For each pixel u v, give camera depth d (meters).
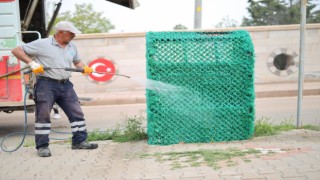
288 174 4.97
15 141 8.73
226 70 6.82
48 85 6.43
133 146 6.84
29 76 8.80
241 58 6.83
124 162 5.90
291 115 11.09
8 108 9.03
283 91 15.50
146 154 6.21
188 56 6.75
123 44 17.28
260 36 17.48
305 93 15.59
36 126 6.51
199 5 17.23
